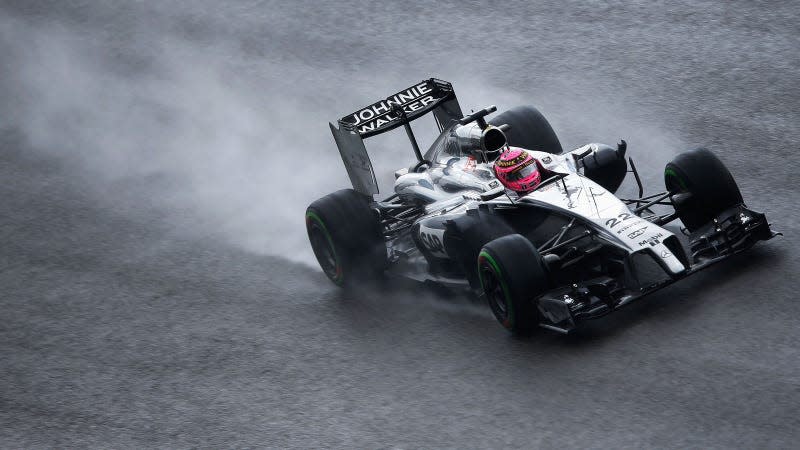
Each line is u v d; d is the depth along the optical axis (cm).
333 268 4050
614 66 5772
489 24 6606
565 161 3647
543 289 3200
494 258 3219
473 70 6075
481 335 3450
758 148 4588
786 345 3017
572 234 3441
